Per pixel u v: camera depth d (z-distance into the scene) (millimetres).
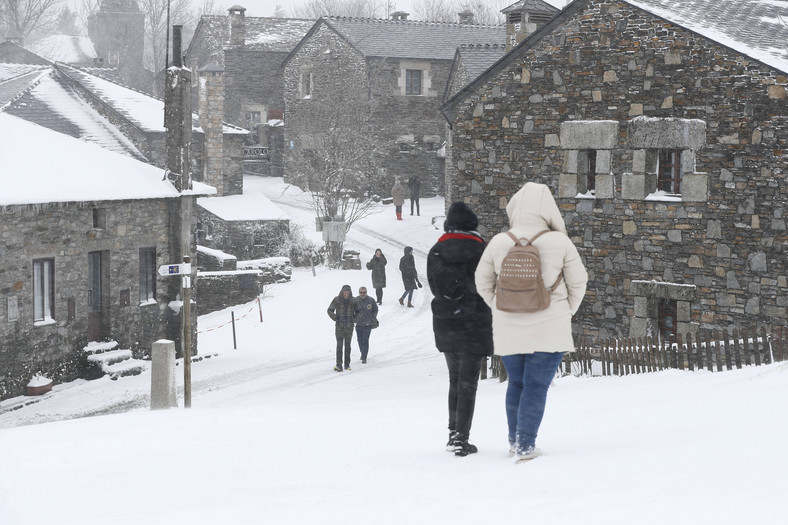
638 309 17406
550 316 5617
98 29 99000
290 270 33656
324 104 50375
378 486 5109
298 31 63281
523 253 5570
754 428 5457
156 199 22297
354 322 20641
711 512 3617
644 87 17141
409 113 49469
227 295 30516
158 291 22797
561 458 5508
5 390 18531
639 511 3779
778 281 15891
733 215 16281
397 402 12336
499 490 4695
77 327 20484
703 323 16703
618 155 17531
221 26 65938
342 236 35125
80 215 20375
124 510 4883
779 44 17094
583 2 17703
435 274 6285
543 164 18516
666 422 6758
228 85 60094
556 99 18250
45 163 20328
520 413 5723
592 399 10148
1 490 5496
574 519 3797
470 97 19359
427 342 24078
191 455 6512
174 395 15812
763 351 14430
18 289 18812
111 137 35188
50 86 37250
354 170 46562
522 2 26953
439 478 5242
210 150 41500
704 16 18156
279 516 4414
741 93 16047
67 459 6562
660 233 17125
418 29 51625
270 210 38938
